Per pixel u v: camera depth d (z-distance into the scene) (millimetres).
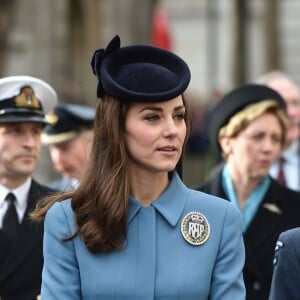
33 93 14289
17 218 13766
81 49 35250
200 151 43562
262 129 14281
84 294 10211
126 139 10320
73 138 18031
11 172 13805
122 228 10250
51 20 28625
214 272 10297
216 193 14422
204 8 67750
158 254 10250
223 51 62719
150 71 10281
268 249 13930
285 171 18641
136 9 32156
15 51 27969
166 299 10102
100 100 10445
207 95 61594
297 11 58969
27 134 13984
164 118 10234
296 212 14195
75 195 10414
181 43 68250
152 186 10477
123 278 10133
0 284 13367
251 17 57062
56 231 10383
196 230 10328
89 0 33656
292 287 10742
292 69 59344
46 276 10359
